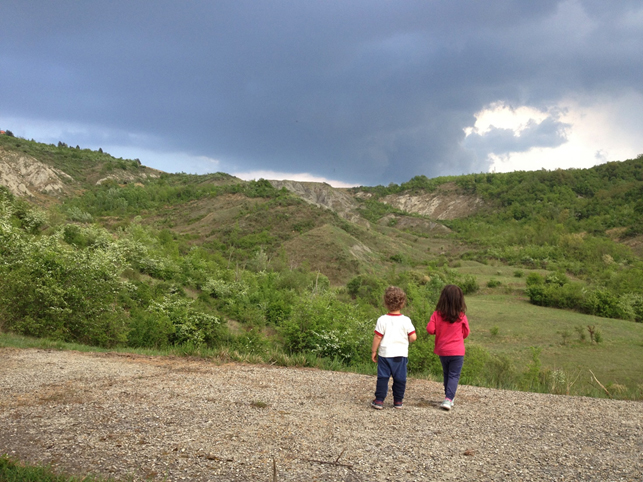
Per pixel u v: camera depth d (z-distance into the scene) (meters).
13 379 5.29
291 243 94.25
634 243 122.12
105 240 31.53
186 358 7.63
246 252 87.50
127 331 13.21
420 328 13.05
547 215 165.75
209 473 2.70
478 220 190.50
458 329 4.71
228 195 143.75
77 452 3.00
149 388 5.03
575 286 53.53
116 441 3.24
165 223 118.69
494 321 43.66
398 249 113.25
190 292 32.44
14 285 11.30
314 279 54.03
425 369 12.38
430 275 70.38
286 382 5.68
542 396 5.32
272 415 4.07
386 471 2.81
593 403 4.95
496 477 2.75
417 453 3.16
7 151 143.75
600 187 194.50
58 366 6.27
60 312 11.70
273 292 31.45
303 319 12.77
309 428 3.70
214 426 3.67
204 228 110.25
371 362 10.68
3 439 3.22
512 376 16.48
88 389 4.89
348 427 3.77
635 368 28.27
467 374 13.62
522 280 73.56
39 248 12.89
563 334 36.06
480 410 4.54
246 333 15.77
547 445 3.39
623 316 48.97
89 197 139.00
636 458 3.12
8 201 31.47
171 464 2.83
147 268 32.84
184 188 166.12
